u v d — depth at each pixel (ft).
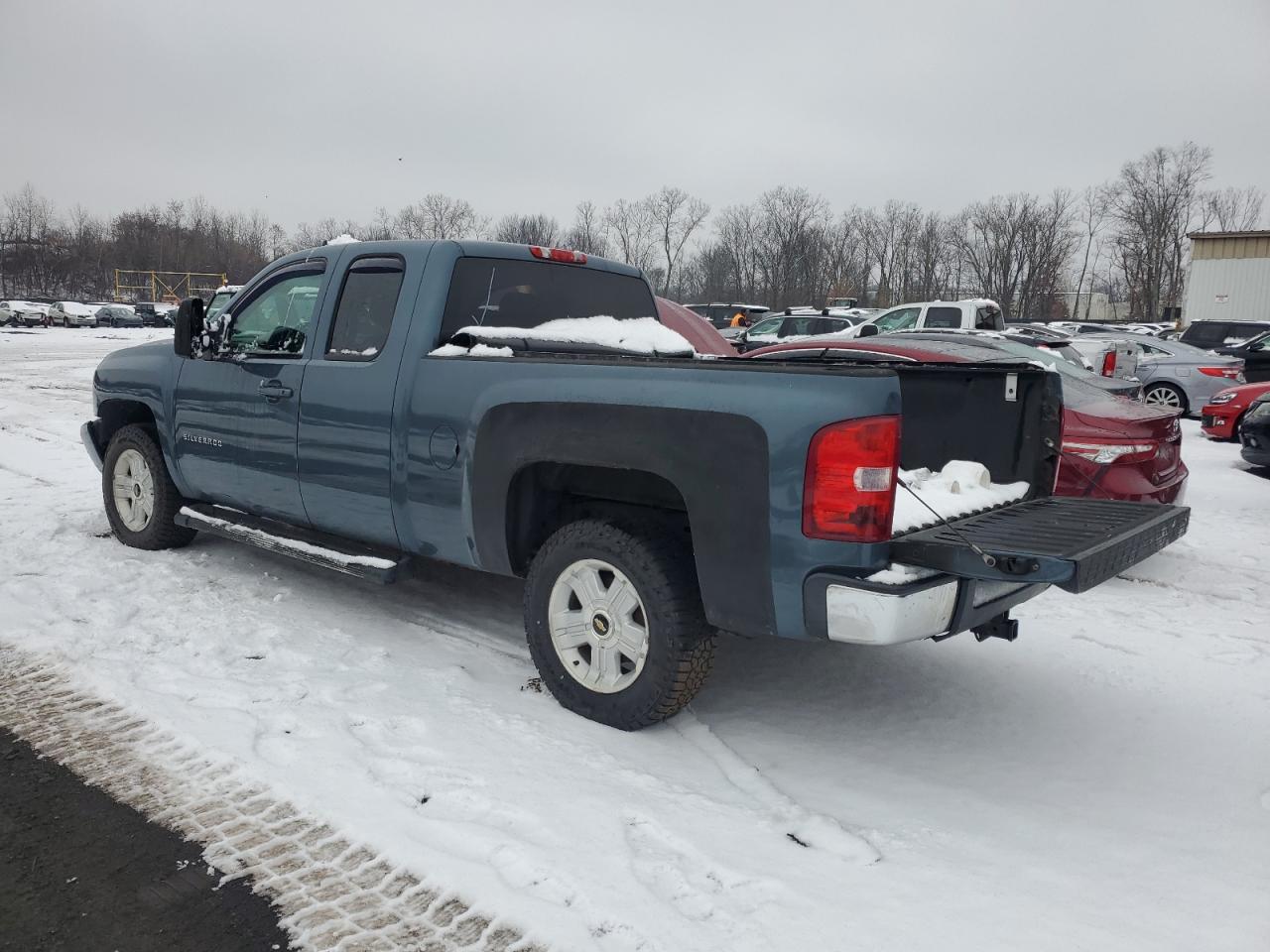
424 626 15.26
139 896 8.20
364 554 14.43
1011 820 10.03
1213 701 13.37
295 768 10.30
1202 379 53.36
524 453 11.79
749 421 9.96
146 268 301.63
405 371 13.26
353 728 11.31
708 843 9.22
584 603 11.82
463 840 9.02
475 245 14.05
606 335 14.44
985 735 12.16
